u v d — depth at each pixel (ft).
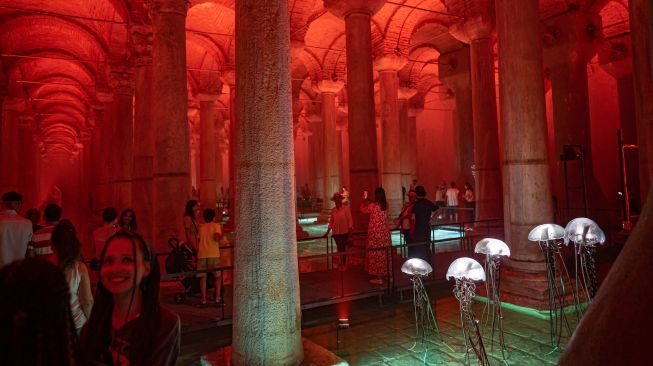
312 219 73.41
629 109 47.24
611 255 29.30
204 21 51.52
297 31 45.09
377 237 25.04
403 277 25.04
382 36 48.93
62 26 51.13
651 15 5.12
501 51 21.84
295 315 13.60
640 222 4.53
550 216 21.04
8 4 45.83
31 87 71.00
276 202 13.23
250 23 13.34
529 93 21.04
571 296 20.17
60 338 4.03
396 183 47.57
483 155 38.37
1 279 3.94
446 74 55.88
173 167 27.35
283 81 13.58
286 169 13.51
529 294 20.16
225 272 29.32
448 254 31.71
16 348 3.76
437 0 48.24
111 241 6.23
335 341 17.19
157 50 27.66
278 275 13.15
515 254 21.31
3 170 57.67
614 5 45.73
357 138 32.89
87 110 84.43
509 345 16.25
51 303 3.95
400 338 17.39
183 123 27.91
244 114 13.35
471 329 17.87
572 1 39.45
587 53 40.24
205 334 17.70
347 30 33.60
